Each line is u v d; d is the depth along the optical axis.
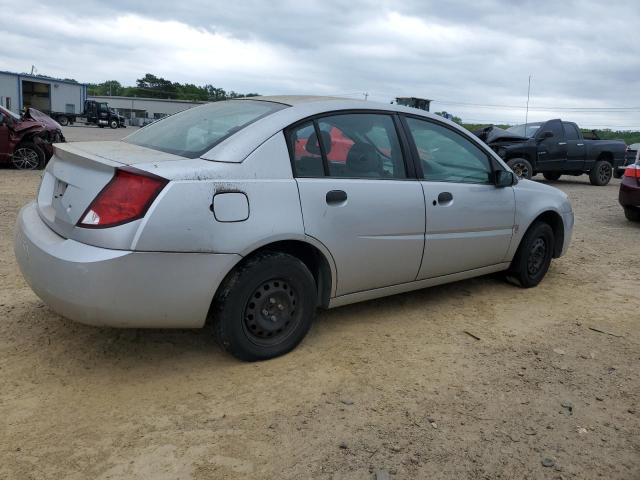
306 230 3.43
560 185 15.77
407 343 3.92
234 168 3.21
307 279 3.54
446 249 4.35
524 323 4.44
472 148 4.64
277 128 3.46
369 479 2.48
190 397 3.07
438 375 3.47
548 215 5.44
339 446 2.70
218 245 3.09
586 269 6.23
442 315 4.51
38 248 3.10
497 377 3.49
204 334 3.86
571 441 2.85
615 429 2.98
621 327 4.46
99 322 3.00
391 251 3.95
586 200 12.34
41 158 13.44
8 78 40.84
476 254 4.63
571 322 4.52
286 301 3.51
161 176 2.95
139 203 2.91
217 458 2.57
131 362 3.43
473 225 4.51
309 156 3.57
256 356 3.45
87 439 2.66
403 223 3.96
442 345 3.92
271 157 3.37
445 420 2.97
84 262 2.87
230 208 3.13
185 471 2.47
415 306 4.68
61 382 3.16
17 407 2.89
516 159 13.71
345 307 4.55
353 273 3.79
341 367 3.50
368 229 3.77
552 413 3.10
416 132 4.27
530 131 14.66
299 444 2.71
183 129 3.79
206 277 3.10
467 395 3.25
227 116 3.77
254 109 3.76
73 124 49.16
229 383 3.24
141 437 2.70
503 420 3.01
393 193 3.91
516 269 5.20
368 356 3.68
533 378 3.50
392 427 2.89
